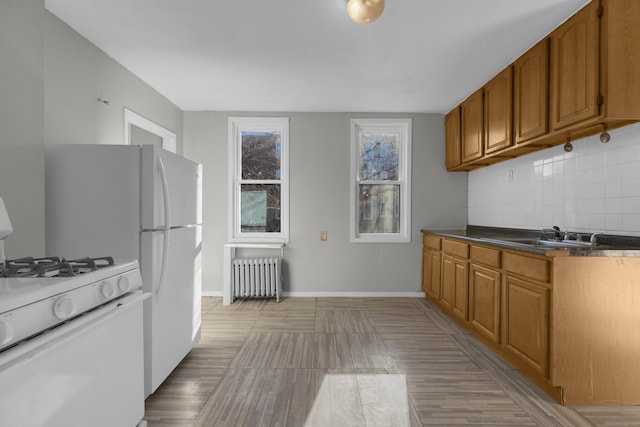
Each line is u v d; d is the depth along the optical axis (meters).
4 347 0.87
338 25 2.38
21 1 1.72
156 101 3.67
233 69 3.11
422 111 4.37
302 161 4.40
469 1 2.08
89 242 2.01
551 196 2.95
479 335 3.03
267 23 2.36
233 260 4.21
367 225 4.54
